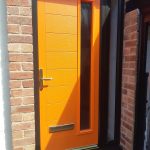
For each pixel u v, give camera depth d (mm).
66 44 2656
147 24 2365
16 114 2293
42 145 2637
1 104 2289
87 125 2910
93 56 2824
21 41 2221
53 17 2539
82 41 2756
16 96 2268
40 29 2477
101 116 2967
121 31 2836
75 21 2674
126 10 2633
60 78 2666
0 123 2307
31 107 2352
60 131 2736
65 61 2674
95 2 2742
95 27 2787
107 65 2934
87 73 2832
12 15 2160
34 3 2385
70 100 2758
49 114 2645
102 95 2943
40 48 2504
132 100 2535
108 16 2855
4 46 2230
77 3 2652
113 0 2848
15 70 2232
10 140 2357
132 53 2512
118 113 2959
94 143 2957
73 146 2838
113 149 2910
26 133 2363
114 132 3014
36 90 2506
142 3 2309
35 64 2467
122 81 2771
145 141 2521
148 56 2451
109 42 2910
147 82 2465
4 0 2178
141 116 2479
